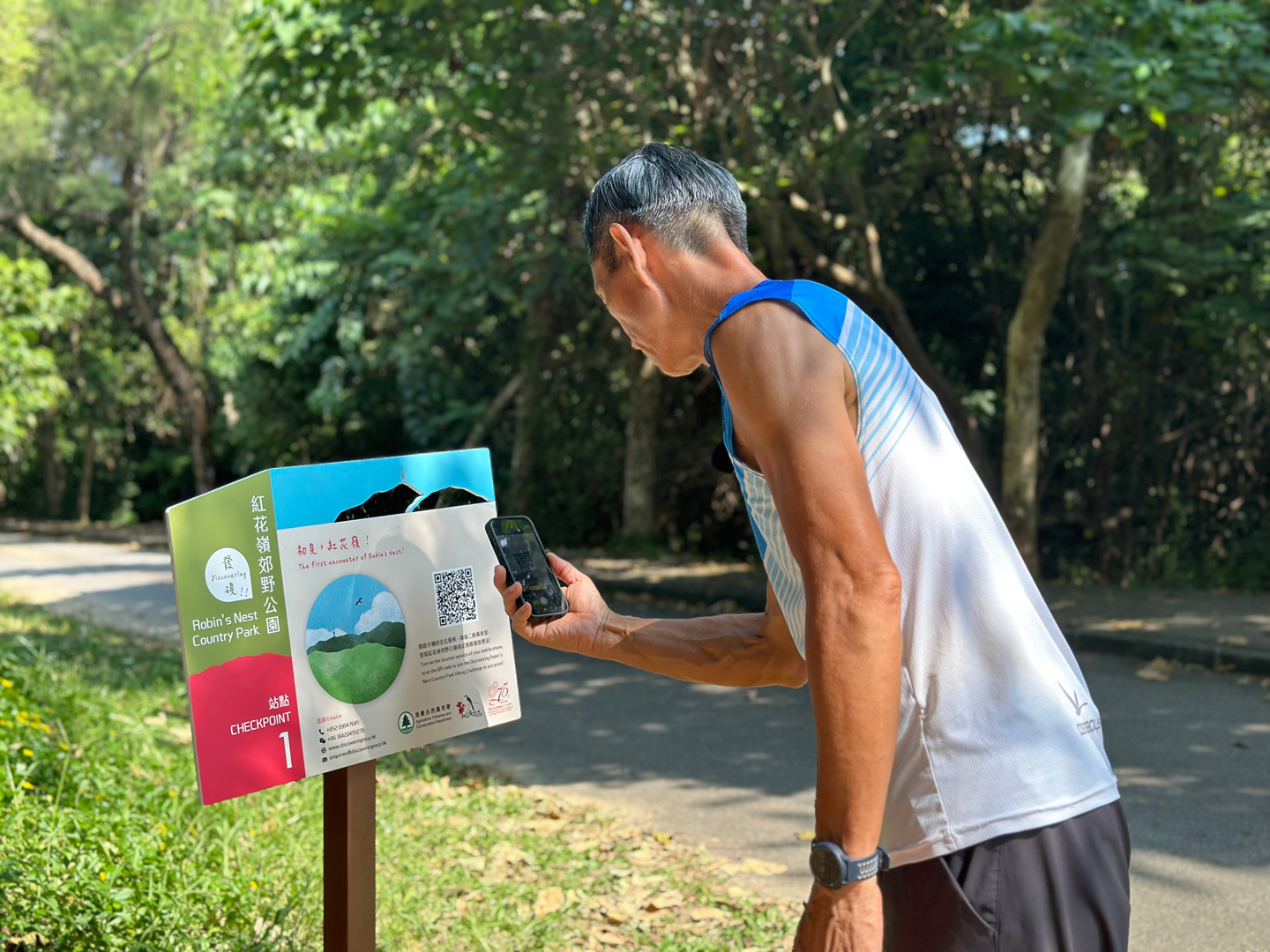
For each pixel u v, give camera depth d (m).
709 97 10.20
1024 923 1.51
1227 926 3.47
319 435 20.81
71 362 25.91
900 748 1.56
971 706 1.54
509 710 2.20
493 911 3.39
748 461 1.65
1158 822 4.40
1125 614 8.76
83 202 17.91
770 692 6.93
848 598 1.40
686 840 4.32
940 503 1.57
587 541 16.09
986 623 1.56
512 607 2.08
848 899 1.41
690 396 15.63
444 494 2.14
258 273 18.84
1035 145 11.54
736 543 15.40
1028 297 9.75
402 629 2.05
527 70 9.76
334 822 2.06
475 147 11.84
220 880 3.26
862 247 10.63
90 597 12.03
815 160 9.82
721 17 9.65
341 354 18.86
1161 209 10.88
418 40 9.20
